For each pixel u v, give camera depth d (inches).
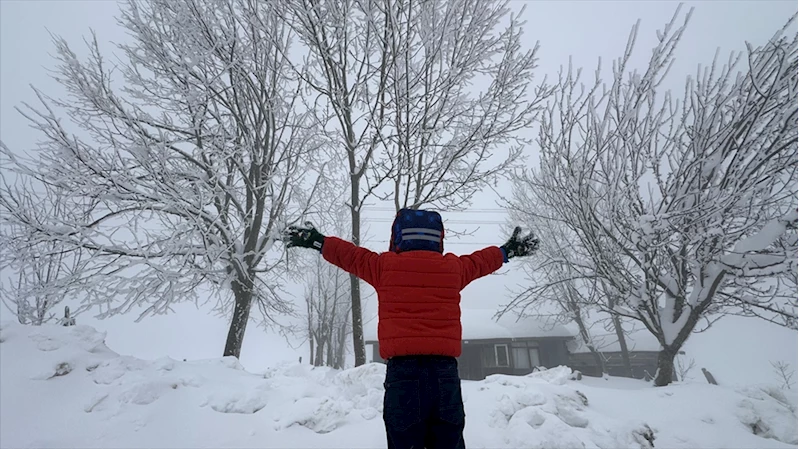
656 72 264.7
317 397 164.4
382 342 70.2
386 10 264.1
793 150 250.2
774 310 271.1
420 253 74.6
